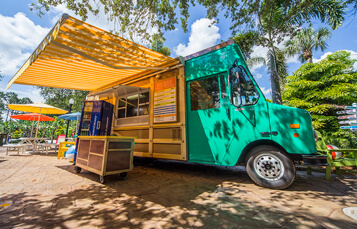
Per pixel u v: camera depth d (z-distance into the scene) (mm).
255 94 3316
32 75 4703
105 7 5484
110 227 1723
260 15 6145
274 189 2977
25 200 2412
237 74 3424
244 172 4508
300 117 2912
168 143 4340
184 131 4090
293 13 6379
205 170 4777
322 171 4496
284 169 2922
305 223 1794
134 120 5285
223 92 3672
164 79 4684
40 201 2385
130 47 3424
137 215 1993
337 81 9484
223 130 3551
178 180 3611
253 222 1828
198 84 4105
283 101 10820
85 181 3432
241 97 3379
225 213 2047
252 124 3236
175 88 4387
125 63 4234
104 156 3191
